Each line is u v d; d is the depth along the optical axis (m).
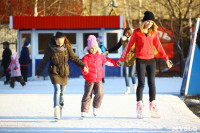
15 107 20.23
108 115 17.17
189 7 52.34
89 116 16.92
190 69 25.23
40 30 44.81
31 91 29.67
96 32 45.28
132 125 14.35
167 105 20.30
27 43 37.50
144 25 16.55
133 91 28.92
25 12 60.19
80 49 45.31
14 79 33.47
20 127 14.10
